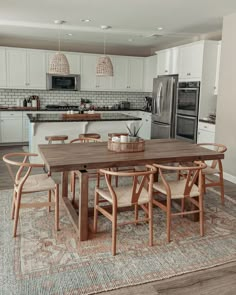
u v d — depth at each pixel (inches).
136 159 120.2
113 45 325.1
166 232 126.0
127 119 233.0
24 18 209.6
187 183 118.6
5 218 135.8
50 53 307.6
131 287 92.3
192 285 94.0
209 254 111.0
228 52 192.2
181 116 252.2
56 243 115.7
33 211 143.6
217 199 165.0
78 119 219.1
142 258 107.3
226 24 193.8
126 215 142.9
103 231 126.3
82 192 115.4
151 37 275.1
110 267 101.6
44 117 222.5
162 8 180.5
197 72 230.4
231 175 196.5
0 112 289.0
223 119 199.3
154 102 291.4
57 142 225.9
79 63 318.3
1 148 284.5
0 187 177.5
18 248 111.7
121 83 338.6
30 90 318.7
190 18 203.6
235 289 92.8
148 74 337.7
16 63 297.7
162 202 151.6
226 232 127.8
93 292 89.4
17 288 90.1
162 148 144.3
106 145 149.2
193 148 145.9
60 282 93.4
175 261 106.0
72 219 128.2
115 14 196.7
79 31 254.1
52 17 206.5
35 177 135.3
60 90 317.4
